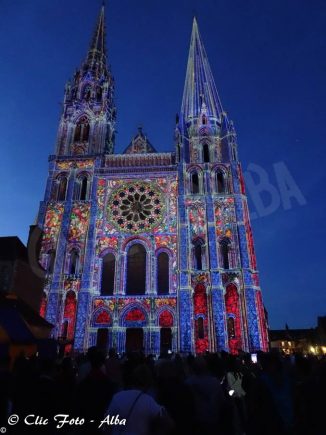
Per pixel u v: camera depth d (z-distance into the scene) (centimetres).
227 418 904
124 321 5062
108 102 7406
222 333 4784
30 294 4509
